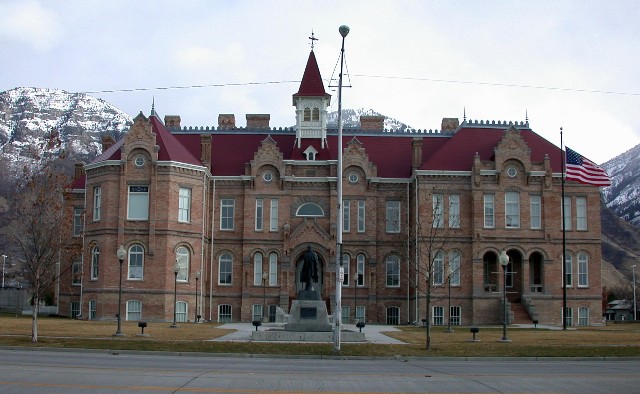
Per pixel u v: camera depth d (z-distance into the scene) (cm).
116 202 7112
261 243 7812
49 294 9862
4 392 2105
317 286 7794
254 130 8419
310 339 4631
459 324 7325
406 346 4256
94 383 2316
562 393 2305
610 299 14338
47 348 3869
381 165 8100
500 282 7362
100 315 6944
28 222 5159
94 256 7194
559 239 7475
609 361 3753
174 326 5875
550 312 7356
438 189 7475
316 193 7881
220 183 7912
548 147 7881
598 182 6994
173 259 7119
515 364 3475
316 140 8150
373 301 7762
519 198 7475
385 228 7894
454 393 2270
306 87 8200
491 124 7988
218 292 7794
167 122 8669
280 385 2367
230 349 3906
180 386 2294
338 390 2283
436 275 7344
